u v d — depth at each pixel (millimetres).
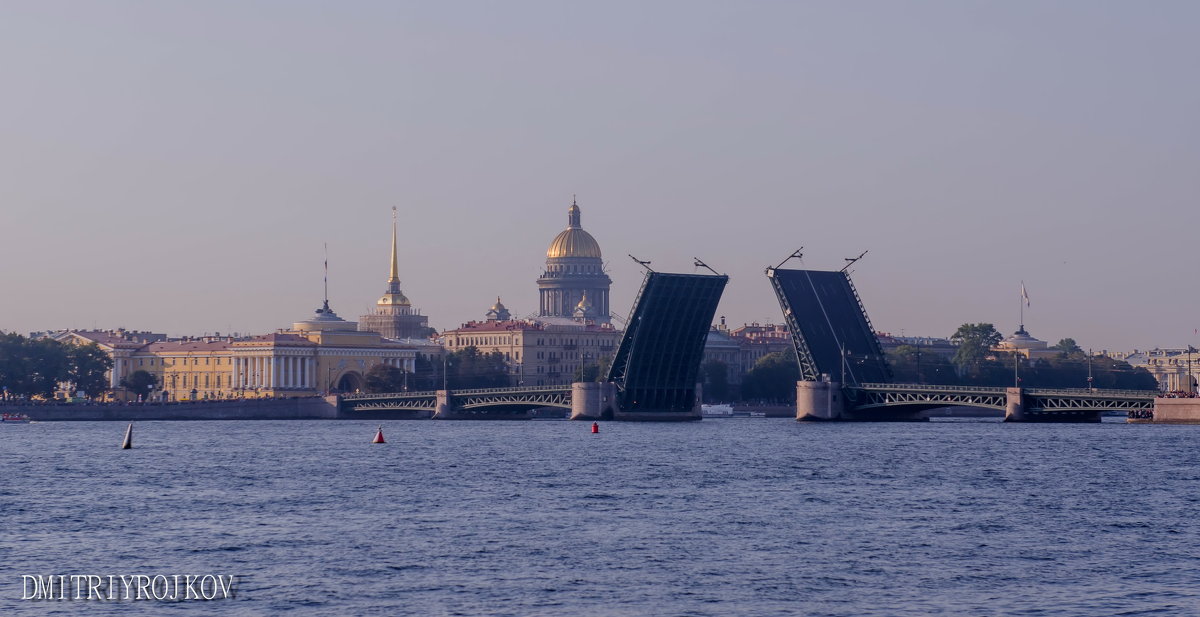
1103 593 188125
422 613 176875
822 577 198250
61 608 179875
